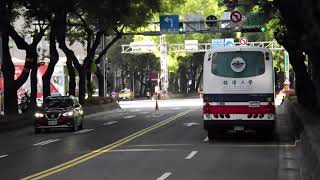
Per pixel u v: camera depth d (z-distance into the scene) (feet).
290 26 54.03
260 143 73.05
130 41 323.57
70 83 160.45
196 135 86.89
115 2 124.77
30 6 118.62
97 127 110.22
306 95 104.17
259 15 128.36
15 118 110.42
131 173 47.09
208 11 267.80
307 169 38.14
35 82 133.49
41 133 98.99
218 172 47.29
